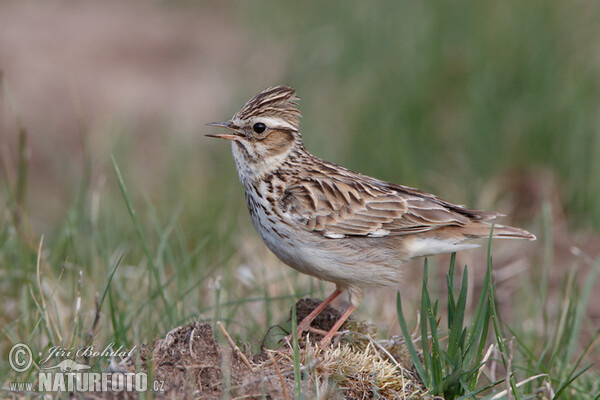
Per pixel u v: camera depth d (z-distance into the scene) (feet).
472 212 38.52
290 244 37.01
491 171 66.59
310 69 78.33
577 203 62.80
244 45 95.76
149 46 106.22
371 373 30.99
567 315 38.63
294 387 29.12
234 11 119.14
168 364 29.55
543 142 66.39
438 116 69.77
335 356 31.37
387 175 67.31
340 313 37.42
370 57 74.54
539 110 66.69
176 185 66.59
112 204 58.08
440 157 68.39
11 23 107.86
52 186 76.33
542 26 69.00
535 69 67.72
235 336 38.09
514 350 39.55
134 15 116.26
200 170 71.41
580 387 35.96
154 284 43.65
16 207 46.09
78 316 36.01
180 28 112.78
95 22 112.16
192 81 96.84
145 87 94.94
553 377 36.19
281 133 37.83
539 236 57.16
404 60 71.92
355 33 75.72
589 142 64.28
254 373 29.91
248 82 80.23
